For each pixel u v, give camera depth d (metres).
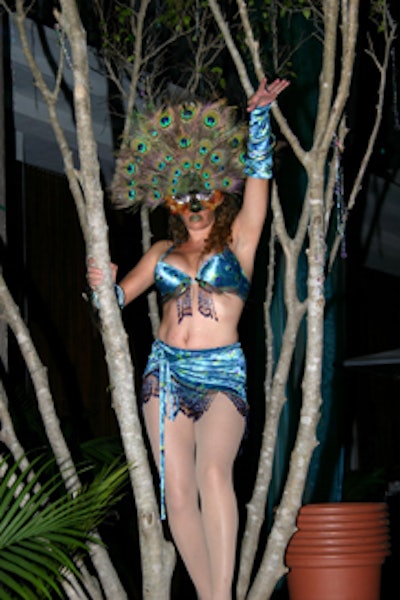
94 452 6.31
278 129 7.21
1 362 5.46
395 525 9.98
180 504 3.91
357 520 5.00
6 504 3.68
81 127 3.75
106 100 7.71
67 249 9.03
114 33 6.74
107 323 3.82
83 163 3.77
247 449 8.07
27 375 8.30
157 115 4.30
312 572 4.98
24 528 3.62
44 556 3.68
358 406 13.35
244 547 4.33
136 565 7.11
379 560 5.04
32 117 7.62
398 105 10.14
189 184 4.15
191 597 7.52
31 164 8.65
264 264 7.42
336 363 6.95
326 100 3.93
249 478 8.12
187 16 6.39
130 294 4.25
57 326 8.77
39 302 8.59
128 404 3.83
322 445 7.21
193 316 4.10
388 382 14.08
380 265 13.41
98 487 3.82
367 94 9.85
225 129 4.23
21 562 3.46
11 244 8.24
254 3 6.88
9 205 8.22
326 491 7.16
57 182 9.00
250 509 4.34
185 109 4.27
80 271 9.16
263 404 7.72
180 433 3.99
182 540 3.89
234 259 4.15
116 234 9.45
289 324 4.26
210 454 3.85
